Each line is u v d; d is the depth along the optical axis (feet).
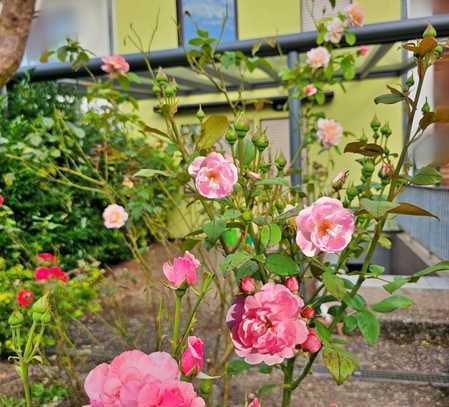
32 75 11.90
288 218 3.17
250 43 10.27
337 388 6.92
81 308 8.35
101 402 1.93
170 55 10.66
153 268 10.83
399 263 15.85
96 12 10.38
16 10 5.83
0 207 9.75
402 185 3.25
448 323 8.37
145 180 10.56
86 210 14.55
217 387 6.62
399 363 7.75
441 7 9.74
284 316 2.42
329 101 20.65
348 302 3.17
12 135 11.28
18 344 2.52
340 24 9.25
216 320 8.35
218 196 2.68
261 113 20.42
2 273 8.52
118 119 9.39
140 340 7.98
